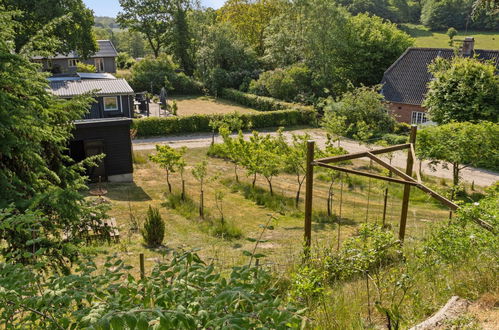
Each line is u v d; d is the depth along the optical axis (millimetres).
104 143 20797
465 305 4906
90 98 8727
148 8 58938
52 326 2711
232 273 2789
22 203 6648
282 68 44844
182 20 56844
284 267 7602
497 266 5684
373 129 31125
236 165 24203
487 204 6688
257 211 17641
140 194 19500
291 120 35969
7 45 7863
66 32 36594
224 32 50938
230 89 47469
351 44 42156
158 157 18656
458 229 6176
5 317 2818
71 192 7145
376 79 42688
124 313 2062
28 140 7461
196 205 17859
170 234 14516
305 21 42188
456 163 20047
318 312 4805
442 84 27156
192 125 33312
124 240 13539
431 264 6027
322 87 41125
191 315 2191
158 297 2453
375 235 6367
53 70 42750
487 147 19094
